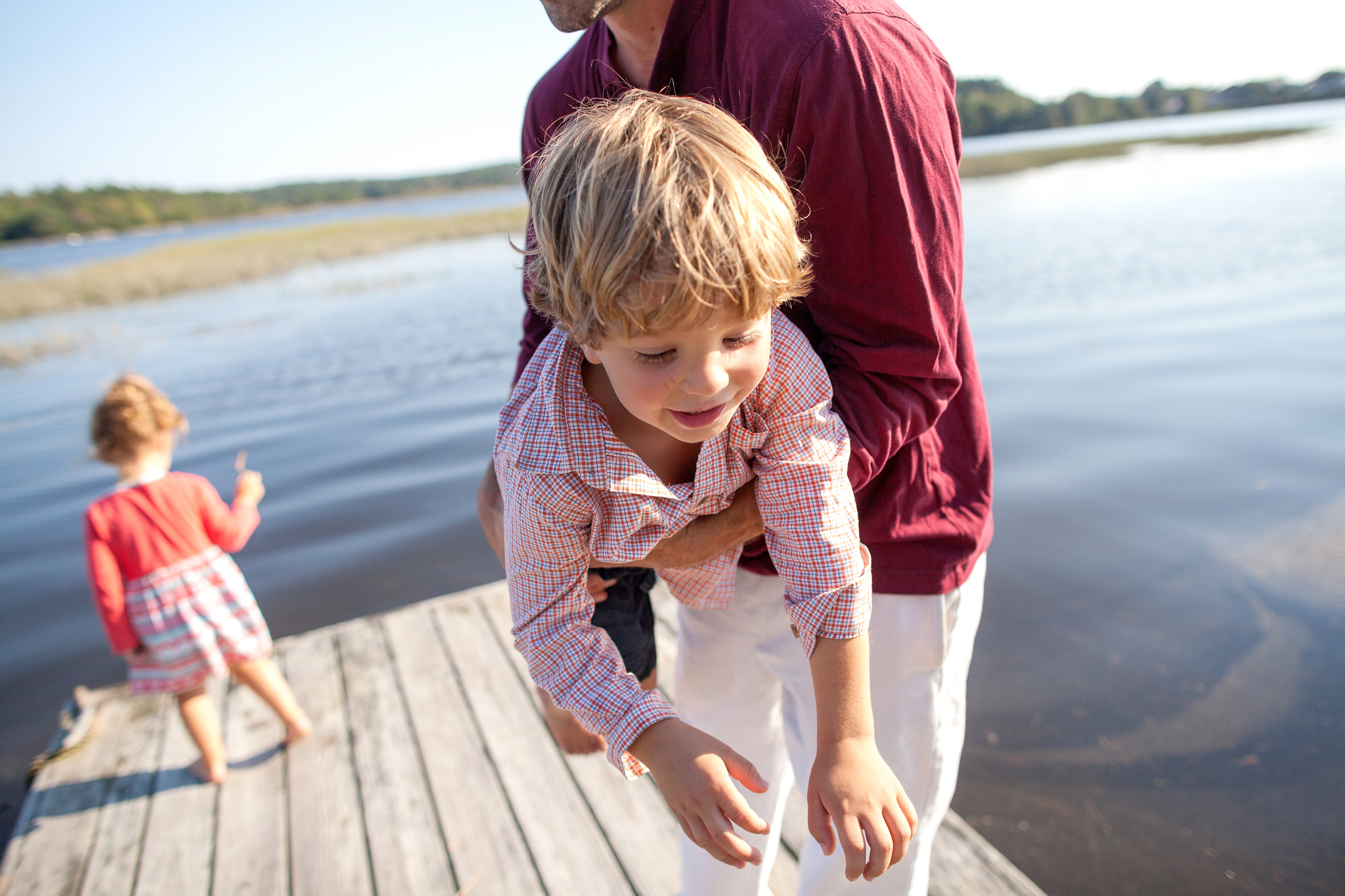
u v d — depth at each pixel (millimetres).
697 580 1311
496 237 31141
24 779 3535
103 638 4715
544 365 1087
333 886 2264
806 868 1422
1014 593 4176
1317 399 6574
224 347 12508
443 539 5535
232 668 2836
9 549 6004
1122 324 9711
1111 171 32312
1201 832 2670
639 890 2125
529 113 1601
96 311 19672
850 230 1027
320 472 6895
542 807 2461
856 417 1072
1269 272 11617
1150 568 4285
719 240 777
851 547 1025
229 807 2635
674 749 954
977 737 3203
